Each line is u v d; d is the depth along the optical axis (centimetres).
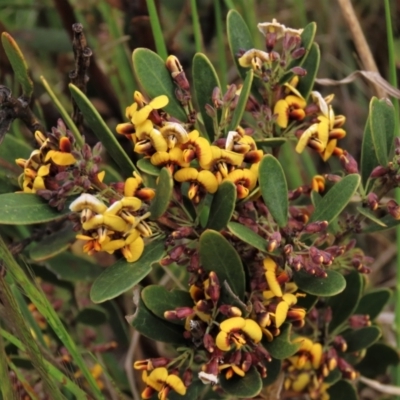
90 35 66
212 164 43
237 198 44
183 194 46
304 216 47
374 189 46
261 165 43
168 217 44
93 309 55
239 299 44
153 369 45
